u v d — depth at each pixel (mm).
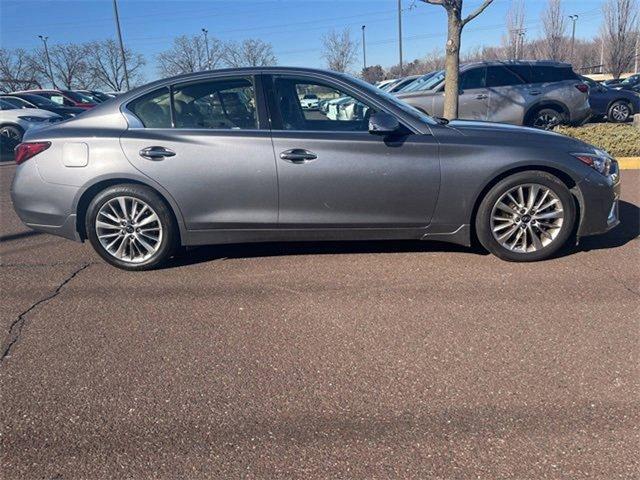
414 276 4258
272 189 4285
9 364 3170
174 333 3480
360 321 3557
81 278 4453
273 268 4535
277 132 4293
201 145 4277
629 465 2244
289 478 2250
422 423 2549
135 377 3002
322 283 4188
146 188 4367
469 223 4363
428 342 3266
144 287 4230
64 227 4484
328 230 4395
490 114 10039
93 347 3334
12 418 2686
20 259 4969
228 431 2545
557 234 4375
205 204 4348
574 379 2846
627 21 34594
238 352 3227
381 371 2982
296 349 3242
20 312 3832
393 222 4363
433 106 10000
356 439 2457
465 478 2209
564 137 4469
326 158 4234
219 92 4406
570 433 2443
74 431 2580
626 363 2975
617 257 4508
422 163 4246
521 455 2320
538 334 3311
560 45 37938
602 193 4336
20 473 2326
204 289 4156
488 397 2723
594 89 14945
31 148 4469
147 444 2475
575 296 3801
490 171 4234
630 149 7910
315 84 4406
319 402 2732
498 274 4242
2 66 37062
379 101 4363
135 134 4348
